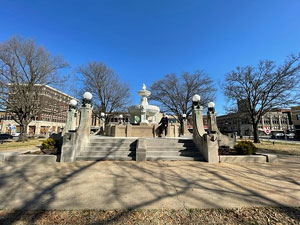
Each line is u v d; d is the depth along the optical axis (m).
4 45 16.12
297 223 2.26
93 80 25.17
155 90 27.95
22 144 14.44
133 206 2.68
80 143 6.98
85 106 7.74
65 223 2.20
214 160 6.37
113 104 27.30
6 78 16.55
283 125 51.66
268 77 16.91
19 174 4.52
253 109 18.50
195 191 3.36
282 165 5.95
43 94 19.59
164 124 10.31
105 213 2.46
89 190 3.36
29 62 17.73
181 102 26.41
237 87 19.08
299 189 3.52
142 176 4.40
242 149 7.11
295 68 14.85
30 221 2.23
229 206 2.72
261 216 2.43
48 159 6.08
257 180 4.13
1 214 2.40
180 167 5.48
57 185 3.65
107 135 11.83
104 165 5.69
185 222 2.25
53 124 44.28
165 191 3.34
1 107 17.22
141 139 7.21
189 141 8.27
